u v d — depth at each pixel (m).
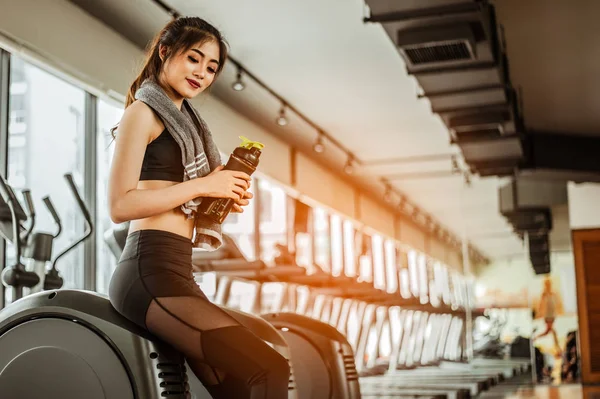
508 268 10.14
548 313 9.70
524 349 10.16
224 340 1.84
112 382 1.89
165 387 1.90
